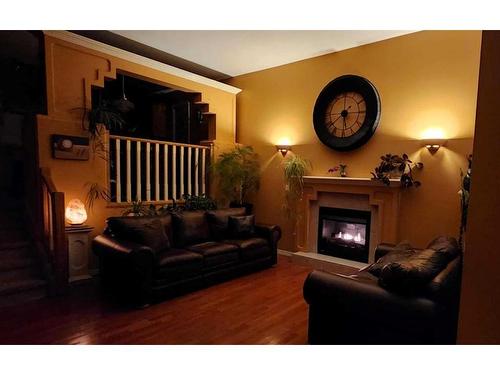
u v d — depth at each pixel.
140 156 4.63
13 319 2.79
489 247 0.86
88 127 4.02
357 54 4.55
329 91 4.75
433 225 3.88
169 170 5.23
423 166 3.95
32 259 3.51
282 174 5.46
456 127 3.73
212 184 5.66
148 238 3.49
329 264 4.51
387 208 4.14
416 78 4.02
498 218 0.84
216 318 2.91
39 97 4.39
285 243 5.42
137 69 4.55
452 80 3.76
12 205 4.26
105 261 3.45
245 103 6.03
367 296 1.99
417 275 1.88
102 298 3.31
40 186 3.58
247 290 3.67
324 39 4.34
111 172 4.60
